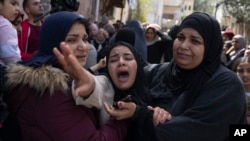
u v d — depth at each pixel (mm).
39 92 1502
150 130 1599
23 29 3492
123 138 1604
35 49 3561
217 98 1786
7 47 2473
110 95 1740
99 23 11250
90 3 12562
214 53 1938
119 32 3996
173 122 1710
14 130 1588
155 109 1750
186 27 1919
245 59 3227
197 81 1891
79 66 1386
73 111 1490
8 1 2771
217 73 1896
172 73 2025
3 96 1610
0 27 2490
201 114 1766
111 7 18281
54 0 3381
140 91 1854
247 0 18719
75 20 1641
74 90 1460
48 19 1675
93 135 1495
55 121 1463
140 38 4629
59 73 1508
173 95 1969
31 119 1510
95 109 1649
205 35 1894
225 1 19453
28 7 3613
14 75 1543
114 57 1805
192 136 1722
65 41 1633
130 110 1566
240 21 19578
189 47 1886
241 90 1850
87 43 1732
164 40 5250
